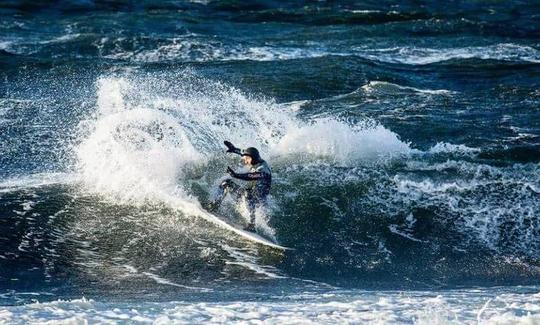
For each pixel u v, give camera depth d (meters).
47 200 52.84
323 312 33.16
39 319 31.14
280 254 47.66
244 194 49.06
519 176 56.31
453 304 35.03
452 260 48.25
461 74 94.38
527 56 104.88
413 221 51.47
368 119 73.25
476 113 76.31
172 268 45.44
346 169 56.34
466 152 62.94
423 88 87.69
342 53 105.06
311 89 84.75
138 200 52.78
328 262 47.25
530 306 33.78
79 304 34.41
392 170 56.88
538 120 74.19
